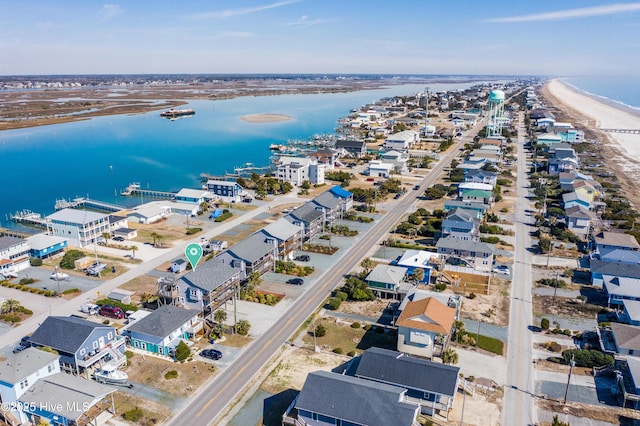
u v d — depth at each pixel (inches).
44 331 2591.0
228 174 7544.3
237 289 3292.3
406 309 2751.0
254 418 2175.2
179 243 4448.8
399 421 1902.1
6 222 5334.6
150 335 2672.2
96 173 7672.2
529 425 2137.1
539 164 7652.6
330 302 3230.8
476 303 3307.1
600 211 5270.7
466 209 4955.7
